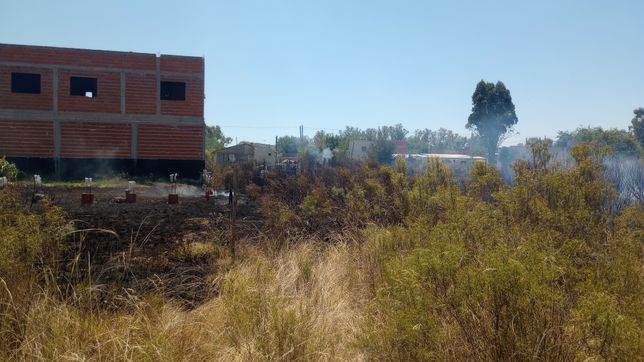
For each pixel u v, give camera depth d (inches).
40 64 1325.0
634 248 166.6
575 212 196.4
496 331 118.1
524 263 127.2
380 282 191.2
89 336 154.5
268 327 156.1
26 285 168.7
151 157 1398.9
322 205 377.4
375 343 131.4
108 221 477.1
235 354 150.0
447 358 120.6
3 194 217.9
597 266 148.2
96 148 1362.0
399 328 124.1
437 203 267.1
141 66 1389.0
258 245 311.1
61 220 231.9
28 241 180.4
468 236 187.5
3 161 764.0
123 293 207.9
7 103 1306.6
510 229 188.1
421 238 212.8
